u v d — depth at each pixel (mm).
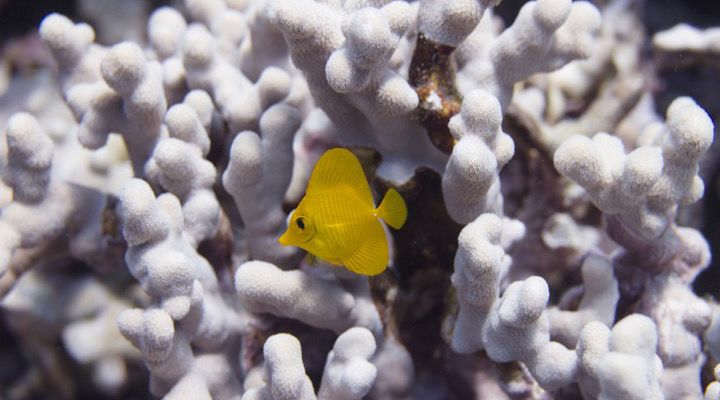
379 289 367
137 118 364
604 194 344
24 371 462
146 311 335
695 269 378
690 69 460
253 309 358
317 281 350
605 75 435
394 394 364
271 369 322
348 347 336
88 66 395
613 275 365
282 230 367
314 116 387
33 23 563
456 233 366
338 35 332
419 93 349
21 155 365
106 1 566
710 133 334
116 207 387
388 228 369
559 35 356
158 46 420
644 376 311
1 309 420
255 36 399
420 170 358
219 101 389
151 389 361
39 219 373
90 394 437
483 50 357
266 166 359
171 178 362
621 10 453
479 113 327
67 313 406
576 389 364
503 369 363
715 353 369
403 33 328
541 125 406
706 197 467
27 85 525
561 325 364
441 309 379
